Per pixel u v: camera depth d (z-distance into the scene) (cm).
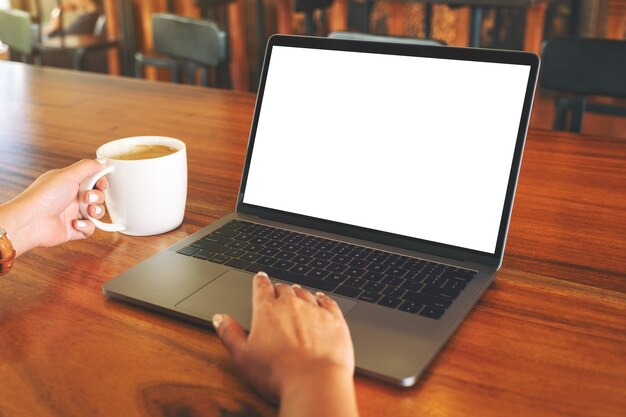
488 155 83
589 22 359
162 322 75
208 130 143
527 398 61
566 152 124
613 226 95
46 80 190
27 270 87
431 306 74
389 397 62
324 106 95
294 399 57
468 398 62
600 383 63
